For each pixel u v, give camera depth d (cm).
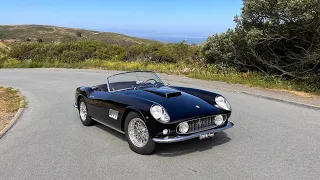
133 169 457
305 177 411
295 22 1190
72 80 1716
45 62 3133
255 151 511
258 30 1240
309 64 1245
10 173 462
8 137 651
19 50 3478
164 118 471
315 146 531
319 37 1161
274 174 422
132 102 523
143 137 511
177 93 563
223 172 433
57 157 520
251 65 1480
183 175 429
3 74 2345
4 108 953
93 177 436
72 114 857
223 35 1569
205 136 496
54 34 8762
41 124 754
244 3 1350
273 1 1178
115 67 2338
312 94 1050
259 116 756
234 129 643
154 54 2491
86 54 3109
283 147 528
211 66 1661
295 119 722
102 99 604
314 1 1040
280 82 1230
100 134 648
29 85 1578
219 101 548
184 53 2373
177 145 550
